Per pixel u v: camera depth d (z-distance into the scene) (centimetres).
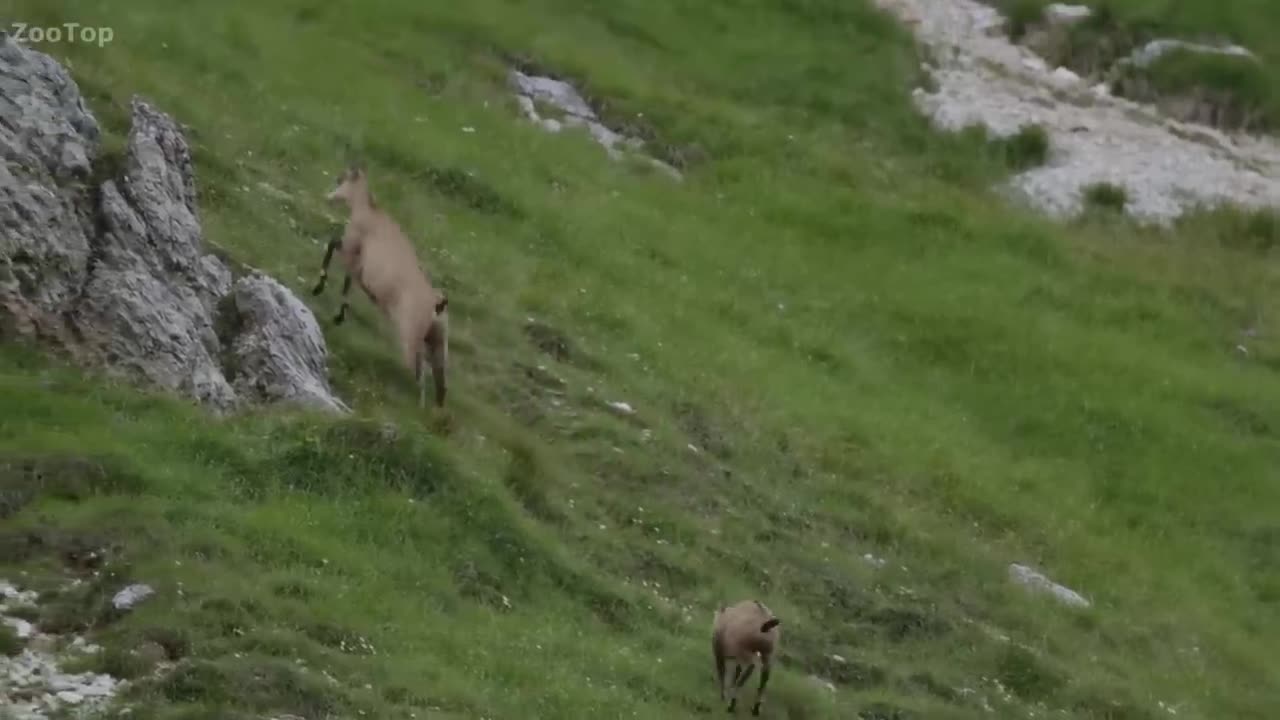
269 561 3105
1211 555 5338
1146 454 5806
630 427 4647
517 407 4519
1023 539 5075
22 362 3456
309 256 4788
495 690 2967
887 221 7181
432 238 5500
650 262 6122
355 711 2694
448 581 3319
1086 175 8362
